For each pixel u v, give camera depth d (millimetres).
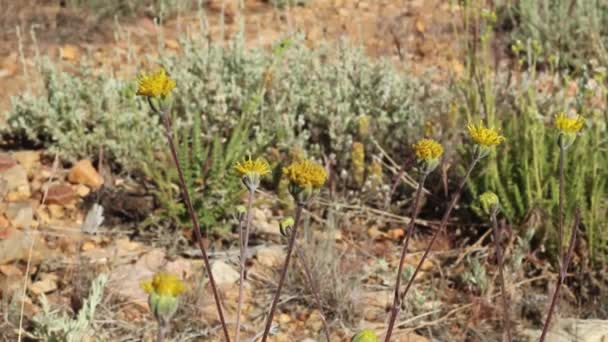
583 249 996
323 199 1128
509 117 1152
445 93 1253
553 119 1179
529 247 1024
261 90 1196
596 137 1062
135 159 1151
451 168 1134
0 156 1174
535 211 1018
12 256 987
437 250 1056
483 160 1081
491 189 1057
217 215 1054
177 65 1293
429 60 1604
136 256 1018
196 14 1799
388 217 1110
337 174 1176
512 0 1727
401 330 931
